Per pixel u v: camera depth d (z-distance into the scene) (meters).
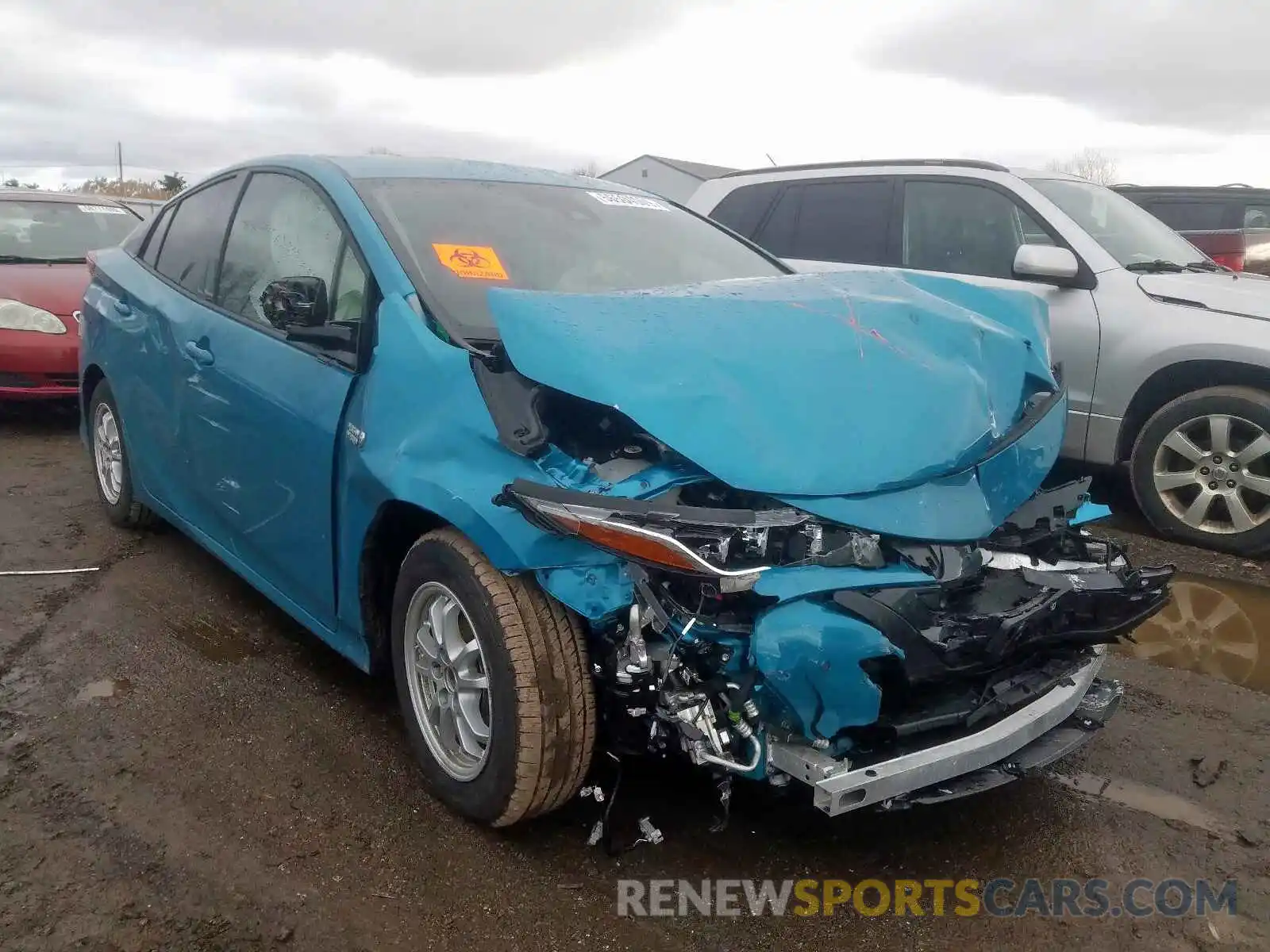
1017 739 2.61
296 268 3.59
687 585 2.43
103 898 2.54
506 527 2.49
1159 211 10.55
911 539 2.54
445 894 2.61
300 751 3.25
